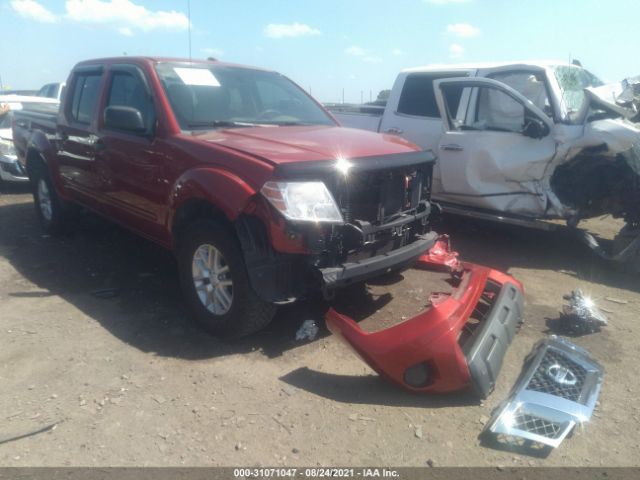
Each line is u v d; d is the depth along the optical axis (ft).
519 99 17.85
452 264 14.47
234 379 11.12
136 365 11.60
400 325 10.62
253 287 11.17
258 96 16.53
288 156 11.40
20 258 18.71
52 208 20.74
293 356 12.12
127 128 13.93
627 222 18.20
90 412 9.97
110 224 23.07
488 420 9.91
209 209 12.42
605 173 17.35
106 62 17.08
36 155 21.18
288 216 10.70
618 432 9.68
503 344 11.09
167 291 15.84
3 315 14.03
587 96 17.90
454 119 20.88
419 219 13.87
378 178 12.32
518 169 18.15
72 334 13.01
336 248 11.39
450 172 19.77
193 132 13.65
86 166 17.37
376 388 10.91
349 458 8.88
